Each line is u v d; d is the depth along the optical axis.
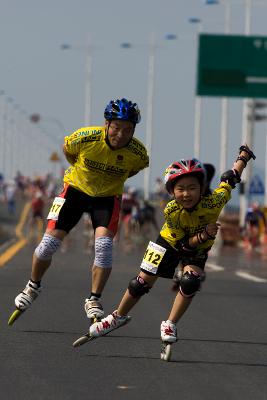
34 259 23.69
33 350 23.00
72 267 54.00
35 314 29.70
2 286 39.78
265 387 19.27
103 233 23.52
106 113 23.19
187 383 19.47
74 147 23.52
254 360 22.47
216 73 91.94
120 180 23.83
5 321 27.84
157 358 22.34
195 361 22.11
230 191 22.14
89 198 23.70
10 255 65.12
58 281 43.12
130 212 95.31
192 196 21.16
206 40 91.94
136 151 23.64
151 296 36.59
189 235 21.98
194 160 21.19
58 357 22.11
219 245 93.38
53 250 23.56
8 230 115.75
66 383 19.20
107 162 23.45
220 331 27.23
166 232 22.11
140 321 28.77
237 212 140.75
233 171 22.19
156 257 22.06
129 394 18.31
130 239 95.69
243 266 60.75
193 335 26.31
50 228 23.66
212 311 32.28
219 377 20.19
